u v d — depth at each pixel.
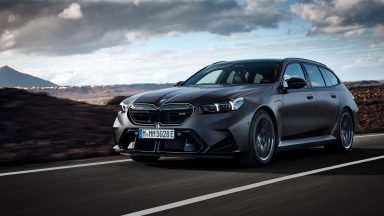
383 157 7.47
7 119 10.15
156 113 6.31
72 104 13.12
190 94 6.38
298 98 7.33
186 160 7.13
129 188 4.95
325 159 7.32
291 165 6.64
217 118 6.14
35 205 4.19
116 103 15.71
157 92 6.75
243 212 3.90
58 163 6.77
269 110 6.71
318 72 8.28
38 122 10.29
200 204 4.18
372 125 17.11
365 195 4.56
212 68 7.77
